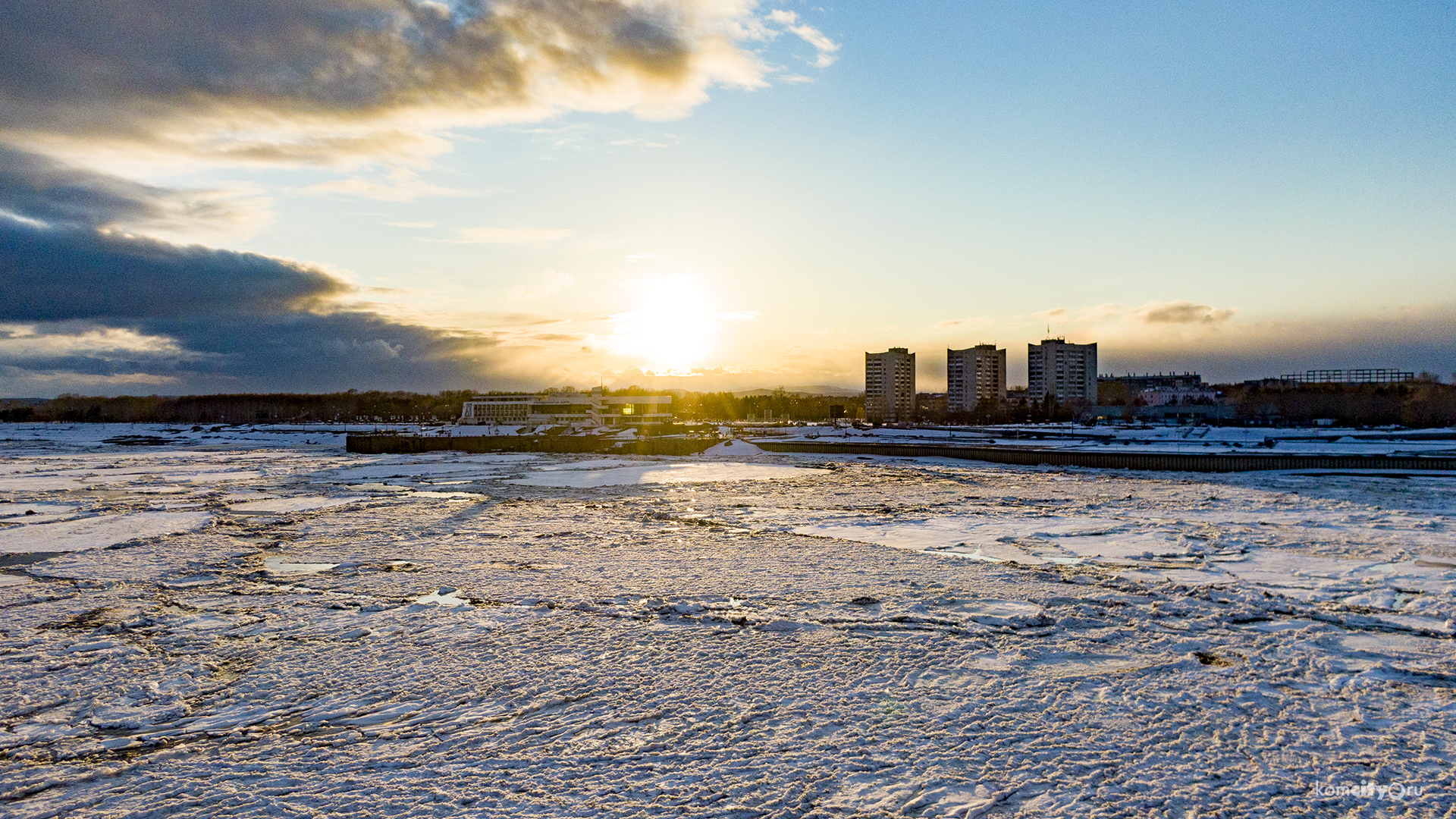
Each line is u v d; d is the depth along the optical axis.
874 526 38.22
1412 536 33.06
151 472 74.56
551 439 109.69
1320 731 12.79
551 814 10.35
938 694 14.76
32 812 10.59
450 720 13.83
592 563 28.97
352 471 74.94
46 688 15.88
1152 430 145.75
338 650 18.25
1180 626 19.62
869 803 10.55
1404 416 159.50
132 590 25.23
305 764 12.03
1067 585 24.61
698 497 52.47
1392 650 17.50
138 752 12.74
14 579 27.17
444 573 27.20
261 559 30.44
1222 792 10.71
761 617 20.91
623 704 14.43
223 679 16.36
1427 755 11.86
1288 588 24.00
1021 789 10.91
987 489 55.88
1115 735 12.70
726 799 10.71
